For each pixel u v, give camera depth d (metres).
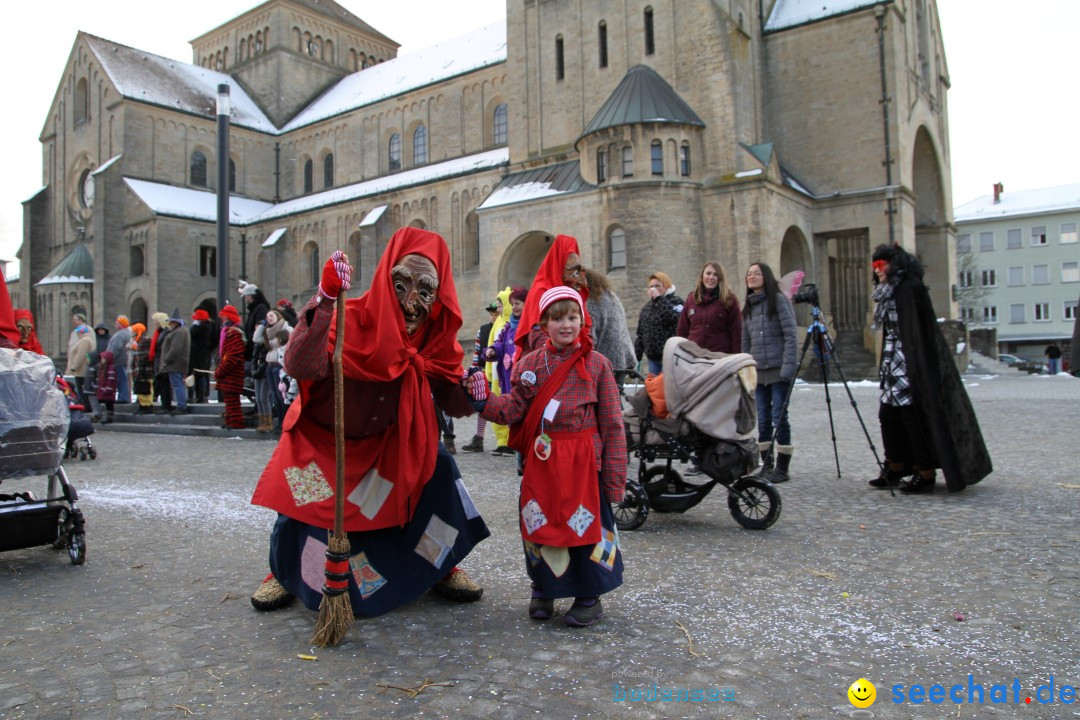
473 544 4.42
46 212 57.62
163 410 16.95
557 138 36.38
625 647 3.64
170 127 51.94
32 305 57.00
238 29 60.53
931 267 40.16
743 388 5.95
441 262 4.24
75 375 17.02
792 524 6.17
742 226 30.08
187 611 4.30
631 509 6.26
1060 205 76.81
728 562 5.09
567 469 3.94
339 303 3.68
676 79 32.59
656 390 6.29
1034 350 78.12
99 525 6.70
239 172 54.78
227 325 14.59
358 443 4.16
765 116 35.66
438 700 3.09
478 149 45.66
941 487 7.69
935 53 39.97
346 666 3.47
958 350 36.09
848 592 4.38
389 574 4.19
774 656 3.49
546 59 36.75
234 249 52.28
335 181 52.94
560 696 3.11
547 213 32.50
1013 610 4.02
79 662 3.56
